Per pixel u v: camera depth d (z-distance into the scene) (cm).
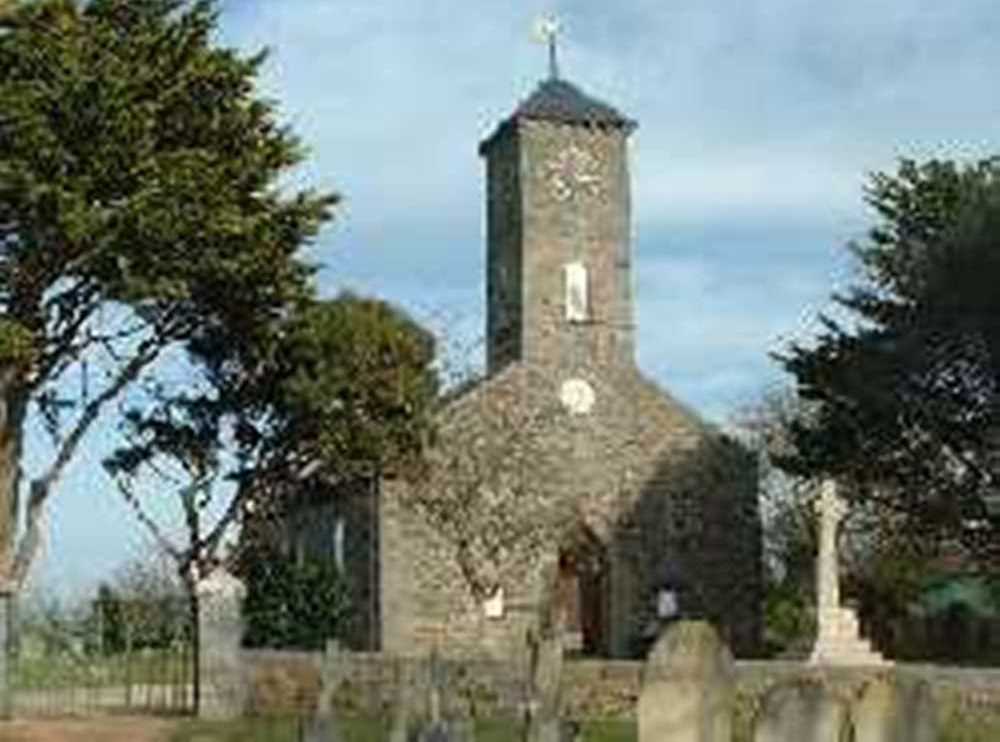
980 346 4394
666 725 706
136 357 3734
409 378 4697
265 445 4694
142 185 3353
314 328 4384
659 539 5284
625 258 5534
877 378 4484
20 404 3459
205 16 3522
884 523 5200
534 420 5256
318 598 4794
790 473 4762
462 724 1174
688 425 5378
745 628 5262
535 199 5531
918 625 5222
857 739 675
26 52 3291
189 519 4703
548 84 5672
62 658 4047
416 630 5009
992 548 4609
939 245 4412
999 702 2831
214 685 3188
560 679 1024
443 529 5078
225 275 3556
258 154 3569
